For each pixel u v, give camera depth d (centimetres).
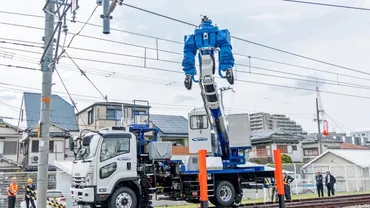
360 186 3144
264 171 1479
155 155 1345
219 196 1352
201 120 1380
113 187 1220
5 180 2108
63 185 1948
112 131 1272
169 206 1825
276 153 1098
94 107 3625
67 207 1844
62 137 3522
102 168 1213
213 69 1278
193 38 1287
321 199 1716
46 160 1159
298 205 1486
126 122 1481
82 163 1245
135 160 1285
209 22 1291
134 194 1258
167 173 1388
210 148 1356
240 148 1426
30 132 3394
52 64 1130
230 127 1425
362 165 3275
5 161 3259
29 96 4025
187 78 1274
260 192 2477
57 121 3819
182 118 4219
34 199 1612
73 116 3972
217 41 1256
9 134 3478
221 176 1400
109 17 805
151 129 1417
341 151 3659
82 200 1187
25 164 3481
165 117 4109
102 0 805
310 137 5369
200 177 944
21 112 4038
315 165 3108
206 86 1281
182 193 1345
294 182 2705
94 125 3597
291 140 4459
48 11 1088
